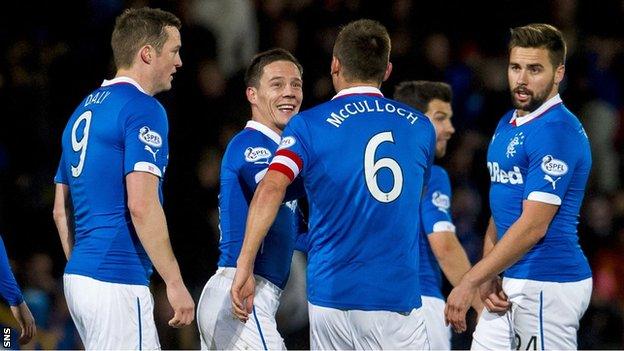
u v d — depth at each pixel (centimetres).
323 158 1803
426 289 2380
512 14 4475
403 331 1825
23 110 3525
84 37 3838
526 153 1964
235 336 1992
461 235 3675
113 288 1881
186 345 3144
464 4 4428
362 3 4206
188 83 3656
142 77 1950
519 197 1991
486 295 2047
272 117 2053
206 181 3422
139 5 3900
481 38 4444
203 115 3600
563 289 1970
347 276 1806
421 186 1864
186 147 3519
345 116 1822
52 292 3080
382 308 1805
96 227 1898
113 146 1891
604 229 3906
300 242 2180
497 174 2036
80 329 1939
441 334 2386
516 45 1983
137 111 1881
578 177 1973
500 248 1903
